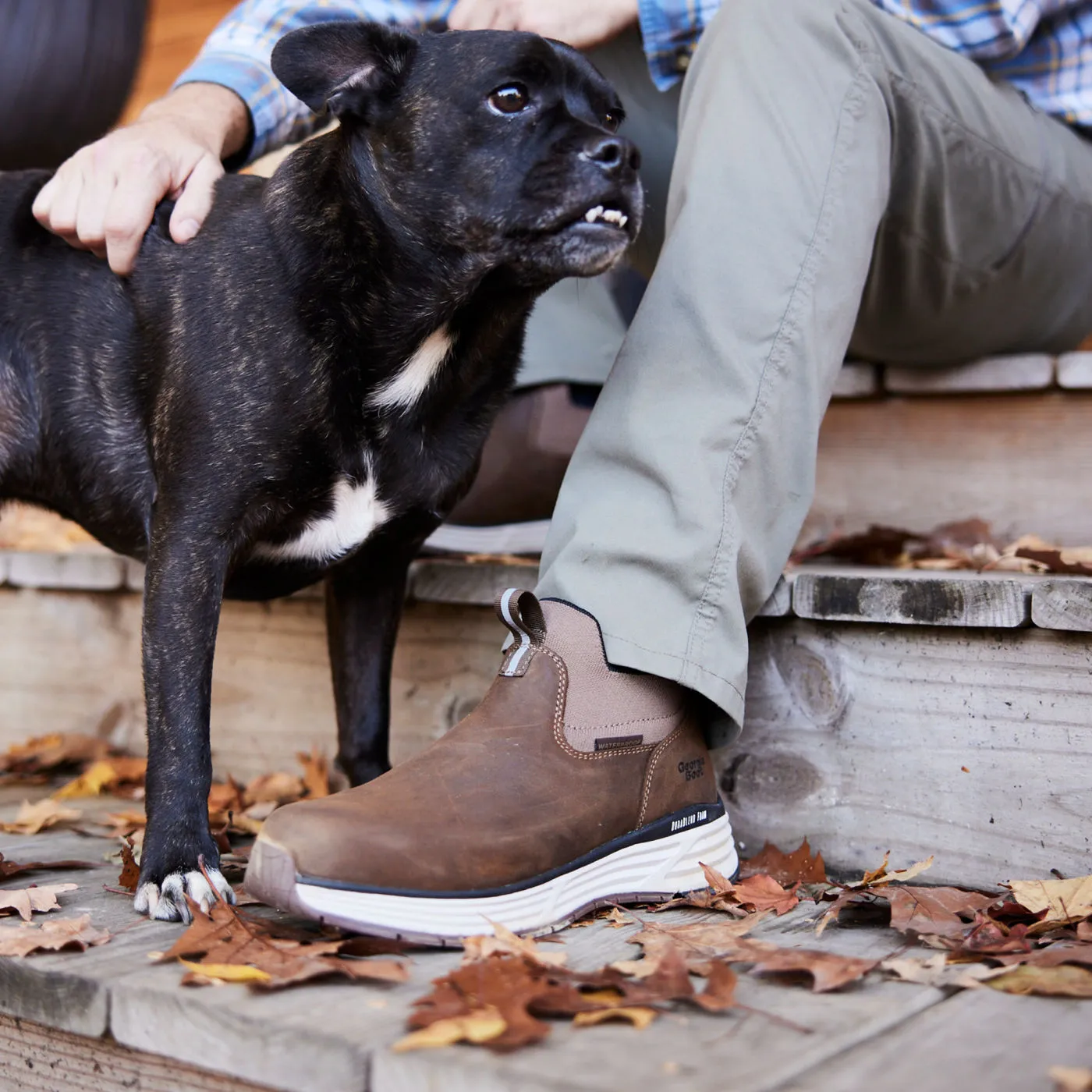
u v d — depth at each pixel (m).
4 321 1.67
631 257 2.22
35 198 1.73
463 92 1.49
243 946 1.10
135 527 1.67
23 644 2.39
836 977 1.02
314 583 1.80
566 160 1.48
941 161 1.72
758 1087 0.81
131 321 1.61
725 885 1.34
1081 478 2.17
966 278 1.93
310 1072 0.91
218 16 4.86
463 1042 0.89
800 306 1.41
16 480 1.72
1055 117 1.99
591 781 1.28
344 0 2.03
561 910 1.23
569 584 1.35
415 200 1.50
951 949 1.14
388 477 1.58
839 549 2.30
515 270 1.52
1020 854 1.45
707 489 1.35
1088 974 1.03
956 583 1.48
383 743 1.79
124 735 2.29
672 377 1.39
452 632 1.96
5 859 1.53
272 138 1.96
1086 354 2.12
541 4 1.83
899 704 1.54
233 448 1.46
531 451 2.15
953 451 2.28
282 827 1.12
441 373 1.58
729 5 1.53
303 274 1.48
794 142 1.44
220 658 2.17
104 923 1.26
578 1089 0.80
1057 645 1.44
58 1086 1.11
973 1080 0.83
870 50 1.51
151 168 1.58
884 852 1.55
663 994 0.97
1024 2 1.71
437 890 1.14
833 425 2.39
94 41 2.28
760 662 1.64
